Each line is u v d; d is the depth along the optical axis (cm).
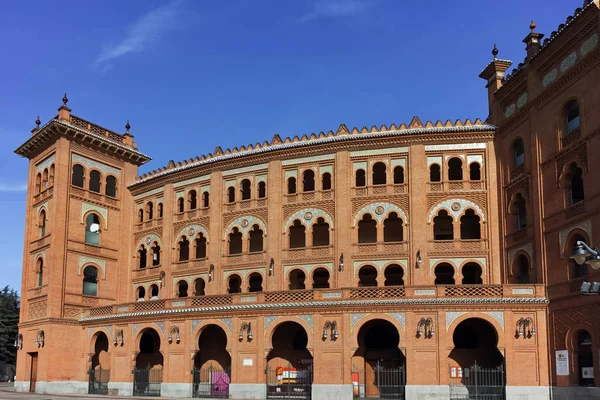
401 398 3947
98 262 5581
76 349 5197
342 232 4606
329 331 4056
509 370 3778
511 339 3819
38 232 5653
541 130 4025
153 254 5628
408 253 4475
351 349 3981
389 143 4666
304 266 4694
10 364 7869
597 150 3466
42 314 5272
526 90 4244
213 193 5206
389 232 4731
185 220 5369
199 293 5288
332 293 4144
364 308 4009
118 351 4822
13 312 7906
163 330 4600
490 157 4547
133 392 4647
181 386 4419
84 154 5659
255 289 5084
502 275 4366
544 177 3969
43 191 5647
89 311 5231
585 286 2000
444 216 4641
